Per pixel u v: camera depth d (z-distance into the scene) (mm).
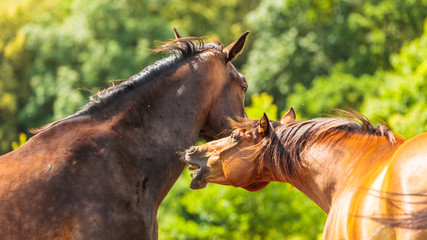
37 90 49750
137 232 7105
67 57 50938
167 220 18812
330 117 7234
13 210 6477
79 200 6773
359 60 42406
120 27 50875
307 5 45844
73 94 47281
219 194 17922
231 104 8430
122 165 7250
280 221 17906
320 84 38188
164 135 7730
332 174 6613
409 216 5051
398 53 41906
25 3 57969
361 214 5680
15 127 51594
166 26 50969
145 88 7805
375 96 36750
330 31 45500
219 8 60281
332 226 6230
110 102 7641
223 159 7398
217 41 8602
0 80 52781
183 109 7922
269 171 7270
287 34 47375
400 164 5301
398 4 41062
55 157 6969
